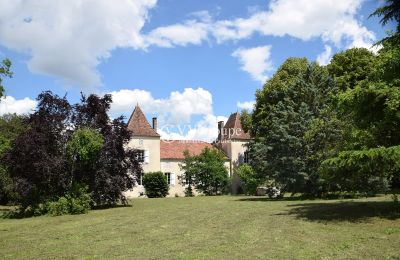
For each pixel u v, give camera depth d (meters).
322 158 24.45
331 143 24.61
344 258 8.29
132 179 25.45
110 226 14.83
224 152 49.59
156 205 25.28
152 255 9.20
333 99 16.06
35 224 16.95
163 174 41.09
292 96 28.38
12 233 14.34
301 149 25.78
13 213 22.31
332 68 37.06
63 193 22.33
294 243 9.98
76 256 9.48
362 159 13.60
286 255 8.70
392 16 14.40
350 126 18.00
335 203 20.31
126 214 19.50
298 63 38.53
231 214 17.20
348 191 25.28
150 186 40.25
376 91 13.92
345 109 15.75
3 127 34.97
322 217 14.61
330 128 24.45
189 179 42.09
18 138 21.45
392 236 10.38
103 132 24.27
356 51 36.81
